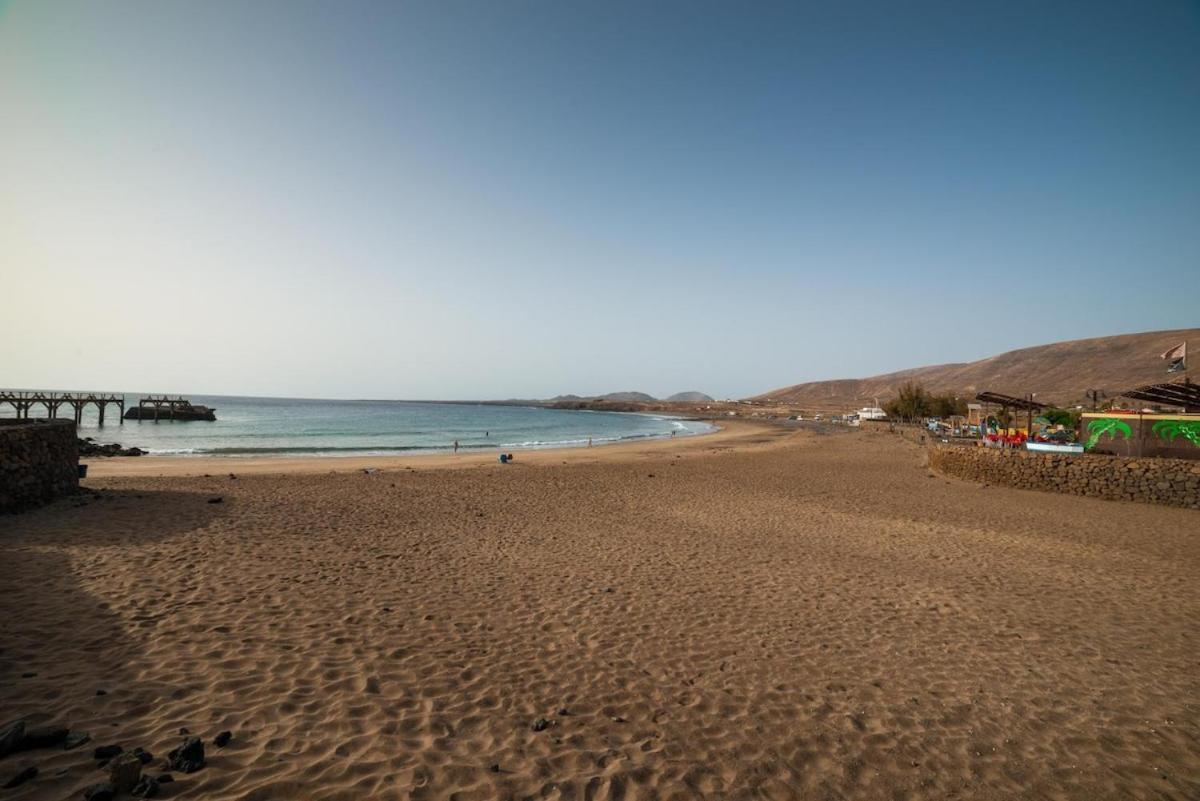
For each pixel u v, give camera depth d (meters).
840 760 4.16
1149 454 18.83
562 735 4.29
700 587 8.20
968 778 4.02
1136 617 7.39
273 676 4.90
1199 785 4.04
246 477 19.05
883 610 7.43
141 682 4.65
